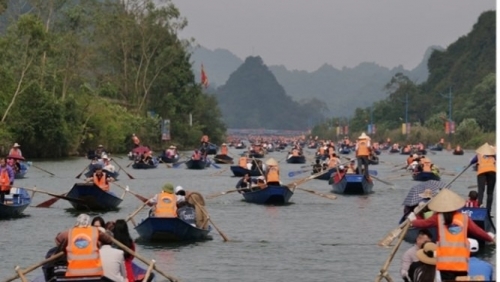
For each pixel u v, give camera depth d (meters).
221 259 27.78
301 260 27.78
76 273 19.08
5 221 37.50
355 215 41.59
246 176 50.19
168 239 31.02
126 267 20.84
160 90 146.00
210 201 48.56
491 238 19.11
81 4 117.38
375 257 28.44
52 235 33.25
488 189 33.34
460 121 197.88
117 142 121.94
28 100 99.19
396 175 76.50
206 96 193.38
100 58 136.00
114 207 42.94
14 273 25.44
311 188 59.28
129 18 138.00
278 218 40.00
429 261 18.95
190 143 159.38
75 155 109.75
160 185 62.91
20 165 68.25
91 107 116.31
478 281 16.77
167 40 142.00
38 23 95.00
